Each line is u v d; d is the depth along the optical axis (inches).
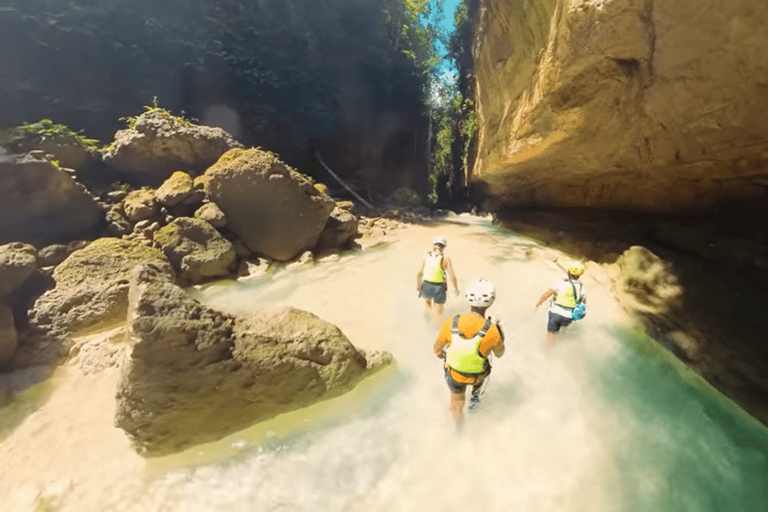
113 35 485.4
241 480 125.5
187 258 290.0
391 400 159.0
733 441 134.0
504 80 370.3
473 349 131.9
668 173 259.9
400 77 856.3
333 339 165.6
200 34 564.4
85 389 174.2
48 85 429.7
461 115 808.9
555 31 245.4
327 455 133.5
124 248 267.0
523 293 258.7
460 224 536.4
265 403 146.9
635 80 209.8
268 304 255.9
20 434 149.9
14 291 212.7
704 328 197.3
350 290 279.1
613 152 269.6
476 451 132.2
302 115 658.2
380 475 125.5
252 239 338.3
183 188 319.3
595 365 179.0
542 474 122.7
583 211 393.1
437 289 212.1
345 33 802.8
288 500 118.4
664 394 158.7
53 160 285.4
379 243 403.2
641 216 335.9
